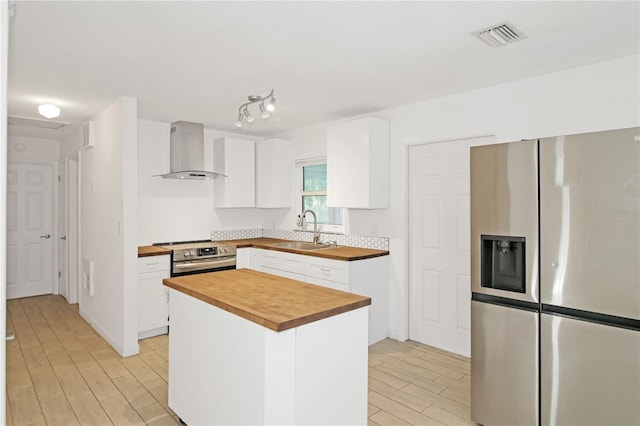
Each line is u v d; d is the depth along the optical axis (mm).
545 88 2887
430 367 3256
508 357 2207
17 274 5461
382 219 4004
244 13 1951
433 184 3658
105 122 3826
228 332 2004
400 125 3828
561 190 2014
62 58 2539
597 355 1902
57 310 4871
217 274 2752
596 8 1922
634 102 2523
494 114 3160
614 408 1857
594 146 1910
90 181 4305
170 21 2035
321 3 1858
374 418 2498
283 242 4938
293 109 3924
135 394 2787
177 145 4410
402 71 2818
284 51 2438
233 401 1975
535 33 2199
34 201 5582
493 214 2268
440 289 3637
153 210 4559
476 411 2359
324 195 4719
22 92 3297
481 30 2156
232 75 2889
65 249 5359
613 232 1861
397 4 1871
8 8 800
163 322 3980
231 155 4883
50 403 2656
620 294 1844
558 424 2027
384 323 3908
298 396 1749
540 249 2088
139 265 3803
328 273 3719
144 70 2775
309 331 1790
